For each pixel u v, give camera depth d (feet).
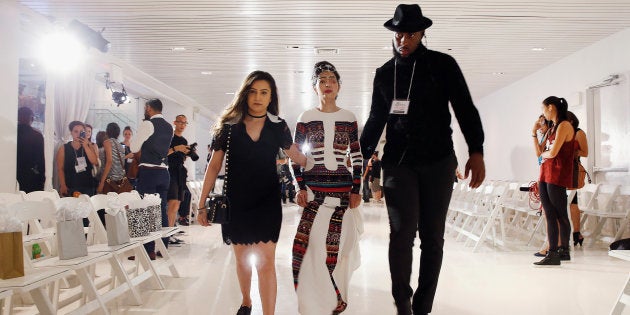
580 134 19.60
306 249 9.96
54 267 8.96
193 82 36.52
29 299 12.05
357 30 23.90
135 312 10.92
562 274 15.07
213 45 26.58
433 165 8.36
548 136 17.29
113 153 19.94
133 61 29.99
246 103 9.46
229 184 9.27
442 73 8.39
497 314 10.66
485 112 42.96
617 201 22.82
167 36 24.97
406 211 8.34
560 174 16.46
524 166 34.58
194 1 20.04
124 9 20.94
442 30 23.62
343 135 10.58
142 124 17.63
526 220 24.39
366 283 13.87
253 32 24.29
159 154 17.89
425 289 8.48
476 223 21.35
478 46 26.40
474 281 14.10
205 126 70.90
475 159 8.19
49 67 22.90
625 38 23.21
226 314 10.66
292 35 24.81
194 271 15.87
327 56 29.01
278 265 16.74
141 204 13.53
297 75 33.99
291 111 52.26
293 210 42.96
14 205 9.83
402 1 19.79
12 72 18.67
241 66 31.42
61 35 22.08
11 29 18.67
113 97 29.63
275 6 20.57
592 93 26.18
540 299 11.96
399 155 8.46
